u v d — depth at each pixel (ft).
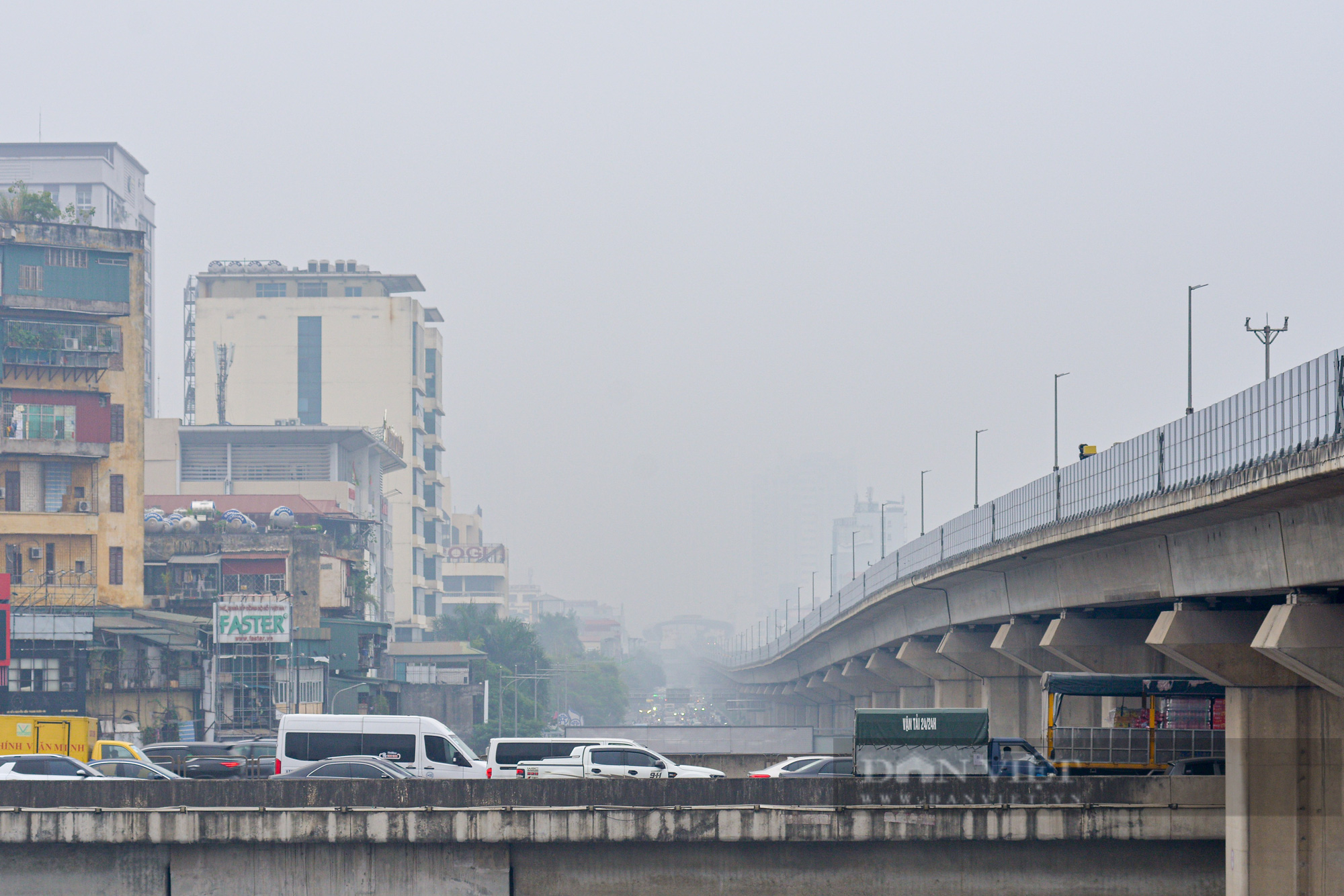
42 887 299.58
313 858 299.79
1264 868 310.04
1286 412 260.42
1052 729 343.67
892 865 303.07
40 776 331.16
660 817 300.61
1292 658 287.48
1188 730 345.92
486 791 301.02
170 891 299.58
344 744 374.22
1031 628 488.85
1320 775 317.42
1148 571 362.33
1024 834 305.32
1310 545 277.23
